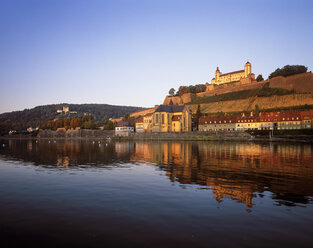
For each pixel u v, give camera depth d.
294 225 15.88
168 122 180.12
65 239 14.03
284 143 107.69
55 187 25.77
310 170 35.78
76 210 18.62
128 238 14.06
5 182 28.30
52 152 70.56
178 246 13.12
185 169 37.00
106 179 29.66
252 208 18.95
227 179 29.34
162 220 16.59
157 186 25.88
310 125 141.50
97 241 13.74
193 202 20.38
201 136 139.25
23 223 16.27
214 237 14.18
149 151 70.06
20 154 64.69
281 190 24.19
